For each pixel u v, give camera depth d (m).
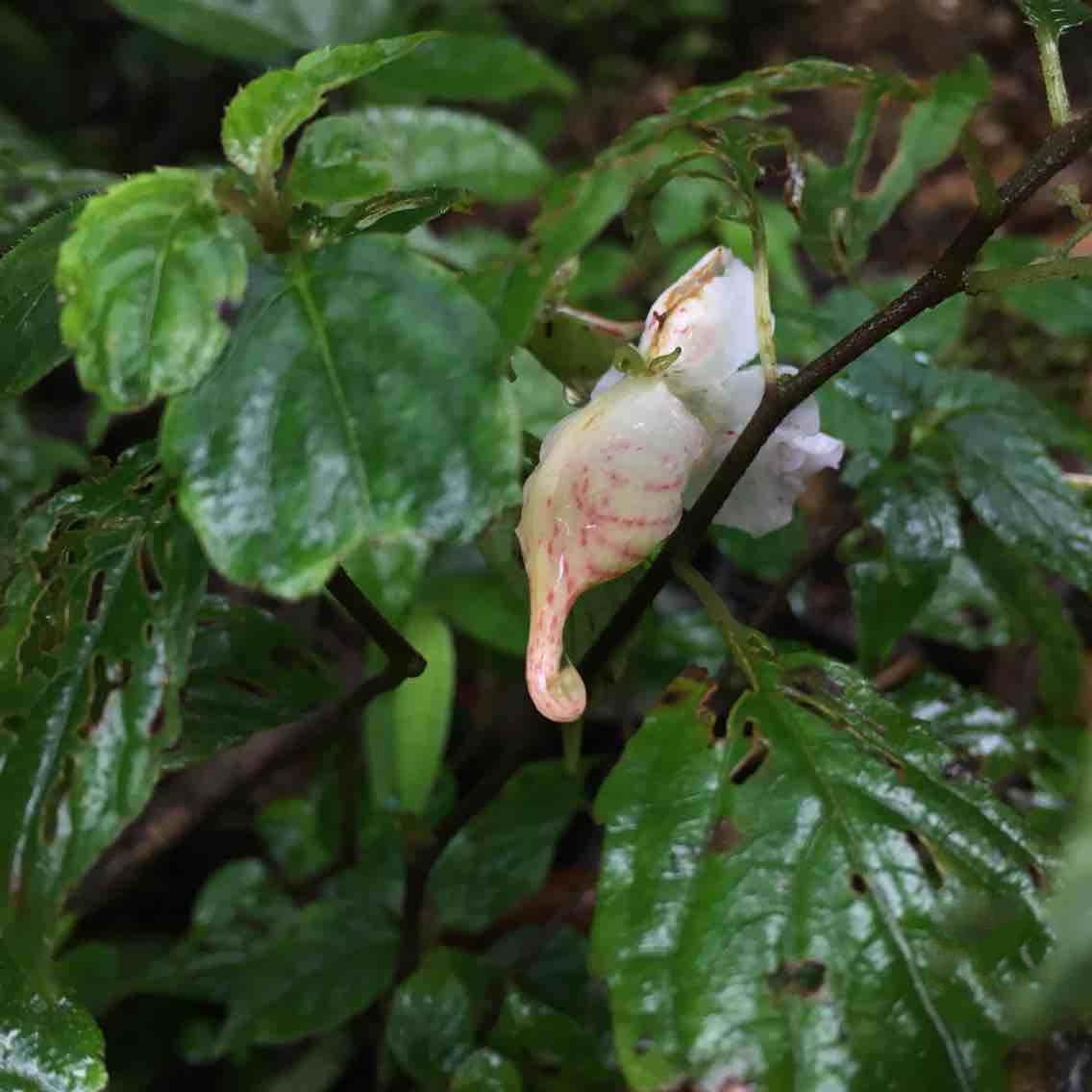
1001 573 0.44
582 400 0.37
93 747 0.33
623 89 0.92
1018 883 0.33
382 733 0.47
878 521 0.40
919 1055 0.32
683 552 0.35
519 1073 0.39
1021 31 0.79
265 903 0.52
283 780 0.63
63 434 0.80
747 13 0.91
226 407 0.32
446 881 0.46
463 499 0.31
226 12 0.61
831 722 0.34
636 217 0.36
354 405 0.31
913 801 0.34
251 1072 0.55
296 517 0.31
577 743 0.37
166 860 0.63
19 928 0.32
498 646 0.47
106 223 0.32
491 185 0.55
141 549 0.33
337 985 0.45
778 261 0.56
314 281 0.32
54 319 0.34
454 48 0.58
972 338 0.63
